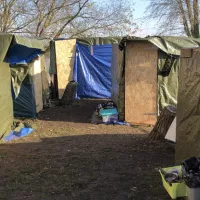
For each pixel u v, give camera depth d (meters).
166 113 6.84
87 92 14.63
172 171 4.36
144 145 6.91
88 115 10.66
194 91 4.78
